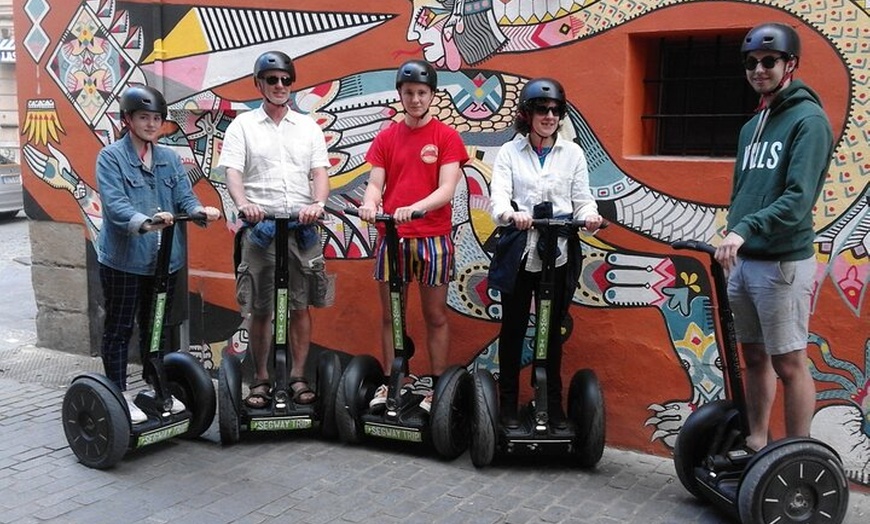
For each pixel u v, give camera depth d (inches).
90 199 240.7
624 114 169.5
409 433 172.2
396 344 175.0
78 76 236.1
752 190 139.2
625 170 170.9
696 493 152.6
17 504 153.6
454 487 160.7
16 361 246.2
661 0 163.3
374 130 197.6
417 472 167.9
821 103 149.9
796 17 152.5
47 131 244.4
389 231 167.0
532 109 159.6
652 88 178.1
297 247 183.9
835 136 151.6
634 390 176.2
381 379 188.1
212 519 147.9
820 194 153.7
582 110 173.6
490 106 182.7
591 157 174.1
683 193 165.5
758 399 151.3
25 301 332.2
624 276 173.9
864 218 150.8
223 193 219.8
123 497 156.7
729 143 173.0
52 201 247.9
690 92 176.1
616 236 173.6
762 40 133.7
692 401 170.7
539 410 163.5
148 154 176.2
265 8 206.5
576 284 164.4
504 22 178.9
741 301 145.5
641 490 159.5
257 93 211.0
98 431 166.4
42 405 208.2
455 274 185.5
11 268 407.2
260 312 186.9
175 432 177.3
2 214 599.5
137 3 222.7
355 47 196.9
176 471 168.9
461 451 175.0
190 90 219.5
